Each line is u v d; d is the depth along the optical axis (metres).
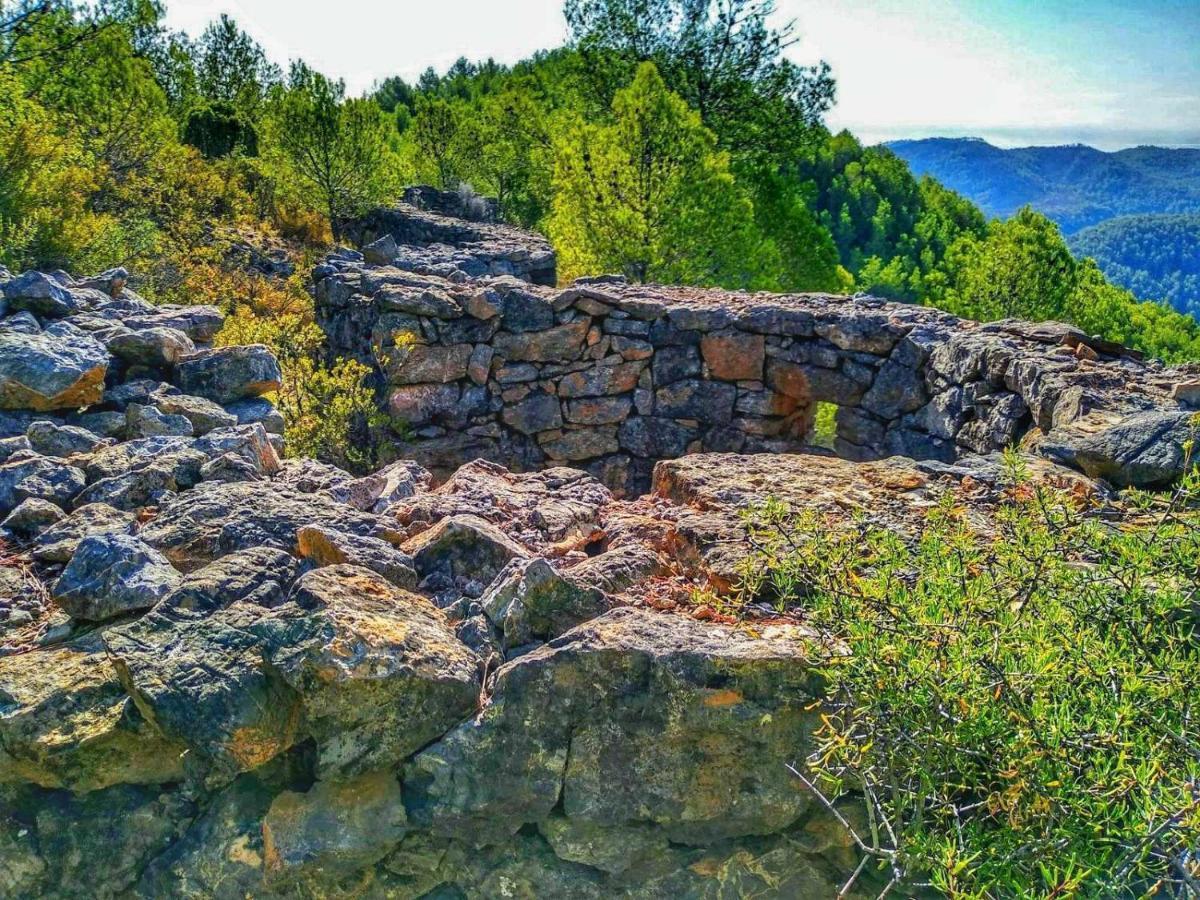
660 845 2.55
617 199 15.43
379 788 2.46
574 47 24.08
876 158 77.06
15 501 3.69
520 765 2.49
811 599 2.79
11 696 2.50
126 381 5.17
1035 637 2.25
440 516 3.73
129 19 18.09
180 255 13.30
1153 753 2.02
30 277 5.44
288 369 7.88
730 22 23.14
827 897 2.53
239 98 28.66
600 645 2.51
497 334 8.54
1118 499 4.05
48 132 11.16
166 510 3.44
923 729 2.12
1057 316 28.23
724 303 8.57
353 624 2.46
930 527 3.10
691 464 4.45
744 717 2.47
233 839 2.46
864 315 7.97
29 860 2.52
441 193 23.19
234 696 2.38
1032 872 1.99
